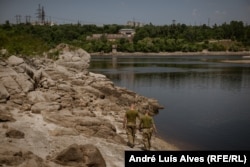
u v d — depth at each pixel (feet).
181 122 91.20
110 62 383.04
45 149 41.78
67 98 70.33
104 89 103.81
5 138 42.45
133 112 52.06
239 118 97.19
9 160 33.73
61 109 61.05
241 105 119.65
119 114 78.18
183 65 333.42
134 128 52.16
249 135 77.36
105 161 42.34
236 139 73.72
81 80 104.73
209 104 121.60
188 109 111.45
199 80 202.69
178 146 66.49
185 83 188.34
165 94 147.43
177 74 238.68
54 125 52.21
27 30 567.18
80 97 79.92
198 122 91.20
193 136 75.56
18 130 44.73
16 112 55.62
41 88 75.61
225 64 350.23
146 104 106.52
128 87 170.60
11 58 77.71
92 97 86.84
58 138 46.70
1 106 55.62
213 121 92.79
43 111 57.36
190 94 147.84
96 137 51.75
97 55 588.91
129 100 103.81
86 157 38.42
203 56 572.10
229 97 139.23
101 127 53.88
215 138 74.38
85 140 48.47
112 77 216.95
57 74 103.60
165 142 68.44
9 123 49.44
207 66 320.29
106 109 80.64
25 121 51.78
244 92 154.51
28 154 36.81
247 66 319.88
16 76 67.51
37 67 105.40
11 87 64.08
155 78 212.84
